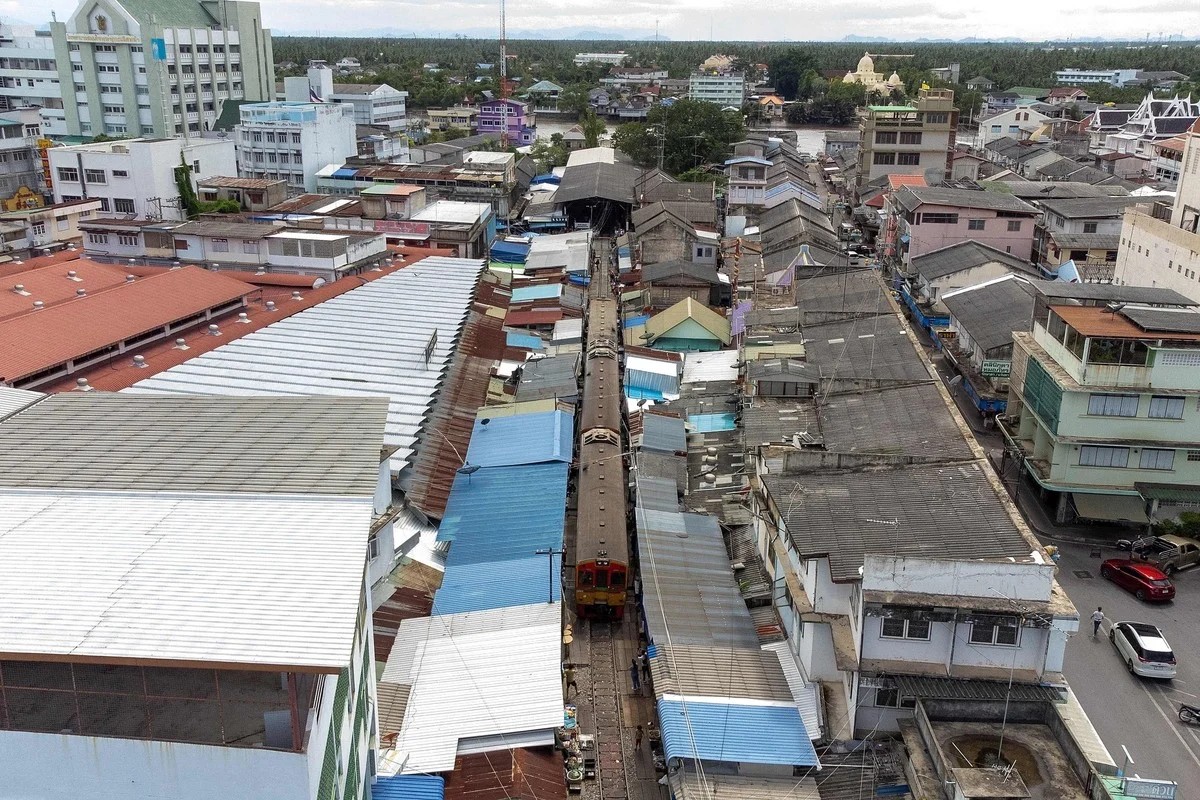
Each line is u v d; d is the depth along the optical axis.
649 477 53.38
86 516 26.67
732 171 127.44
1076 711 33.97
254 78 178.00
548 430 57.25
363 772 29.30
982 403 66.12
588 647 44.69
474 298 81.00
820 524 37.34
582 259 101.06
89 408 35.22
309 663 20.72
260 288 79.25
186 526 26.28
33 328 57.66
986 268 85.56
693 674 36.69
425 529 47.88
